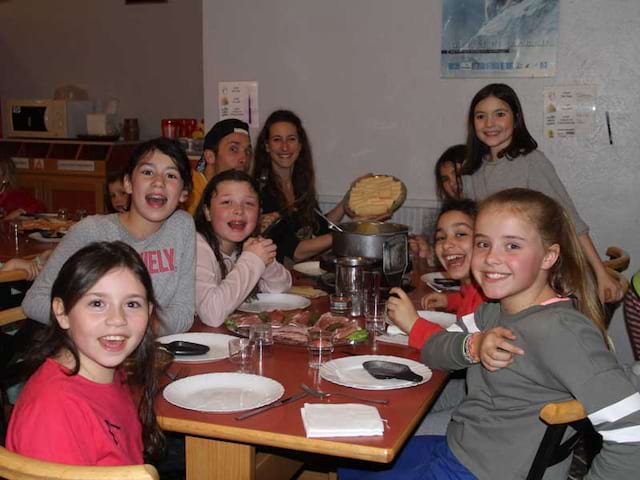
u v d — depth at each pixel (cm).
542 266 148
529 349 141
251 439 133
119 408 137
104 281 131
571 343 133
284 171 348
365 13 375
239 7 398
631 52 338
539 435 141
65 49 611
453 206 221
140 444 143
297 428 134
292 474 200
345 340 189
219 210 228
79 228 201
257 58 399
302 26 388
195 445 154
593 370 130
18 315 190
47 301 189
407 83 373
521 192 150
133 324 134
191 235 215
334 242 243
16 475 105
